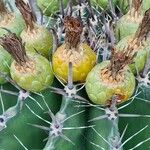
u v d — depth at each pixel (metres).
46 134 0.37
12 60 0.37
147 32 0.35
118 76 0.34
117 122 0.35
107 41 0.38
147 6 0.40
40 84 0.35
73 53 0.34
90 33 0.38
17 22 0.38
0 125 0.36
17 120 0.36
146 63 0.36
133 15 0.38
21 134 0.36
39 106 0.36
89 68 0.35
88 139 0.35
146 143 0.37
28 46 0.37
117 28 0.38
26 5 0.36
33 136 0.37
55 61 0.35
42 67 0.35
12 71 0.35
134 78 0.35
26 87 0.35
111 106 0.34
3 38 0.34
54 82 0.37
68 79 0.34
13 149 0.37
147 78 0.36
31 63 0.35
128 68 0.35
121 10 0.41
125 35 0.38
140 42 0.35
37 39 0.36
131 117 0.37
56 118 0.34
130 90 0.34
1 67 0.37
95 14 0.41
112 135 0.34
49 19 0.40
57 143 0.34
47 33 0.37
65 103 0.35
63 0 0.42
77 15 0.40
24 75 0.35
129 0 0.40
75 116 0.35
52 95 0.36
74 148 0.35
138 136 0.37
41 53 0.37
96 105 0.35
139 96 0.36
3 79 0.37
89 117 0.35
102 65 0.34
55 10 0.42
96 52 0.37
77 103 0.35
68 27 0.33
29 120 0.36
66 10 0.40
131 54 0.35
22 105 0.36
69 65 0.33
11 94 0.37
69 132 0.35
